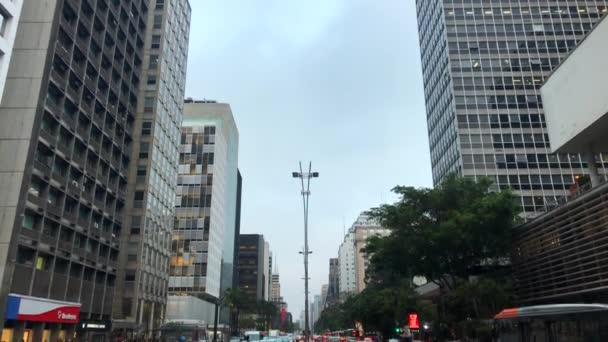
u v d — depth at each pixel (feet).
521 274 149.89
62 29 163.02
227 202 483.51
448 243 152.66
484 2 378.32
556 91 161.99
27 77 150.20
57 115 158.61
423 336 223.51
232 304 431.43
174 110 310.86
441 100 382.83
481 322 139.03
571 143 154.10
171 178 303.27
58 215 158.40
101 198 197.06
